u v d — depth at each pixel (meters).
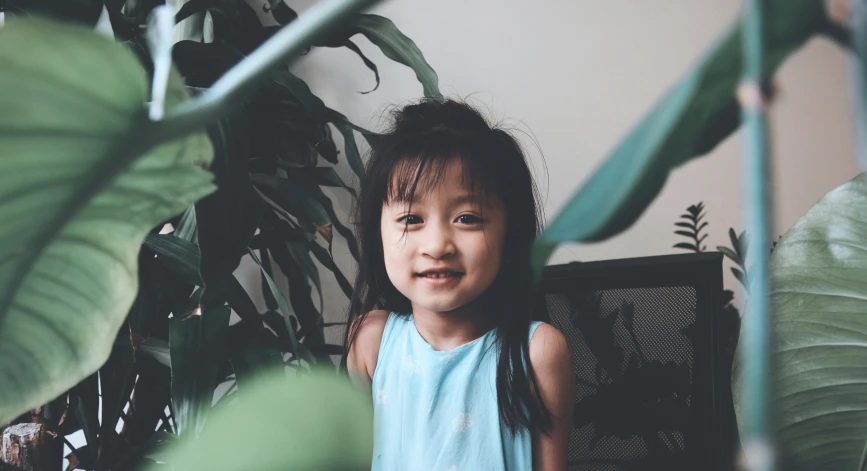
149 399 0.99
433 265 0.73
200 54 0.88
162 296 0.97
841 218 0.52
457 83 1.45
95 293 0.15
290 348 0.93
